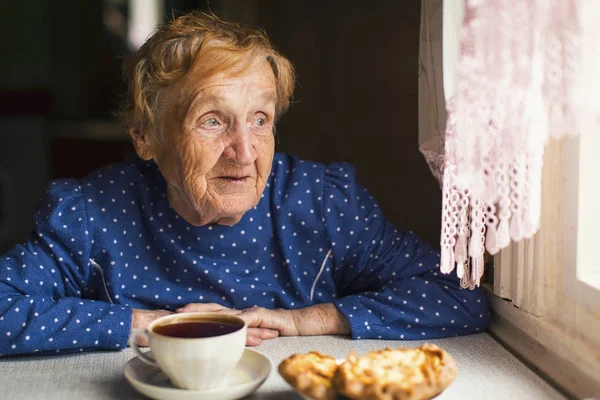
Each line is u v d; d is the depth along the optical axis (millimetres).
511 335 1144
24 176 3645
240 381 926
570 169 978
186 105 1120
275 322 1195
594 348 913
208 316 946
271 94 1153
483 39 827
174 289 1258
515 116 824
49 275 1203
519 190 854
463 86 856
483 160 865
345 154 2551
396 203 2230
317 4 2650
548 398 902
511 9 802
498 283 1172
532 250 1052
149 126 1183
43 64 3953
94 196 1248
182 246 1253
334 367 864
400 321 1188
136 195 1269
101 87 3939
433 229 1991
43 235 1217
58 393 947
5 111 3650
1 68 3852
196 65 1114
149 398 918
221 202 1151
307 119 2719
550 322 1024
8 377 1017
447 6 947
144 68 1171
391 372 811
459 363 1045
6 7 3957
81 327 1108
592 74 749
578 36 743
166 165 1188
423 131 1166
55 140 3711
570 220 978
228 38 1143
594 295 914
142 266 1257
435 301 1194
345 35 2496
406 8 2150
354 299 1228
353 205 1330
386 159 2320
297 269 1313
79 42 3941
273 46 1250
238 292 1266
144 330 895
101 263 1241
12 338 1091
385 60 2281
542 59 794
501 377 980
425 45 1141
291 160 1367
